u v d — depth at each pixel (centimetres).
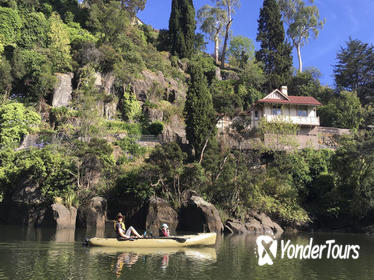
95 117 3728
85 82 4381
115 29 5553
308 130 4512
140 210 2795
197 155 3556
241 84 5775
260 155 3609
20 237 1848
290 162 3359
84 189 2773
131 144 3647
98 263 1198
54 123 3966
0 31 4909
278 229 2759
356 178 3125
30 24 5138
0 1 5269
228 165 2923
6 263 1152
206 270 1135
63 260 1233
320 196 3309
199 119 3591
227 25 7756
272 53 6675
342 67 6500
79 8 6606
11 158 3108
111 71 4759
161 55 6419
